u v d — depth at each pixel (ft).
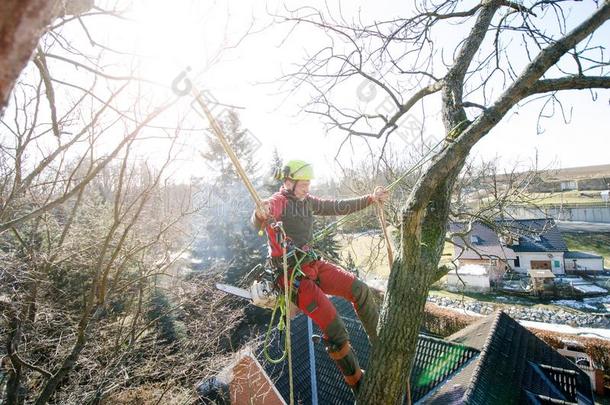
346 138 17.47
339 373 34.37
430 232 10.07
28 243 22.94
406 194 34.06
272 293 10.35
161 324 36.83
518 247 114.42
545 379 36.45
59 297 26.89
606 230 145.69
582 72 10.19
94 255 26.11
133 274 30.45
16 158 14.82
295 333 39.19
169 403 30.40
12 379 22.08
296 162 10.41
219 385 35.35
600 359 58.13
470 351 34.42
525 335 42.06
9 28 2.34
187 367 30.71
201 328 34.76
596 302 89.56
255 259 59.47
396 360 9.02
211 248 59.57
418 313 9.32
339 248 58.29
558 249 112.78
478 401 28.17
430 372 33.63
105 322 29.32
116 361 27.55
